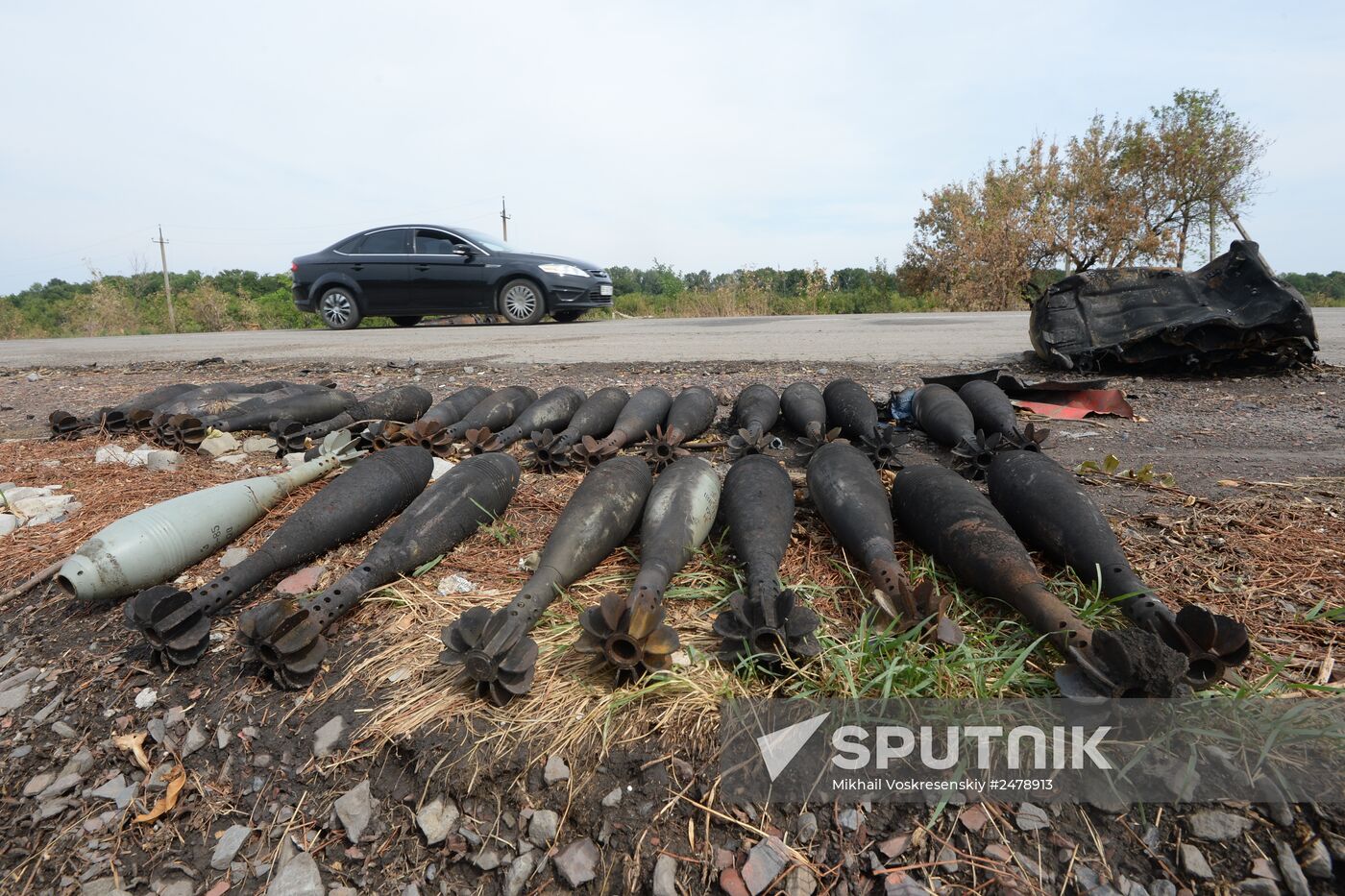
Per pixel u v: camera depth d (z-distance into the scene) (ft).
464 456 15.42
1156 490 12.80
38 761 8.45
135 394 24.82
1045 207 101.76
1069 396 18.79
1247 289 21.97
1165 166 102.78
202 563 11.26
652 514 10.32
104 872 7.47
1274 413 18.29
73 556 9.70
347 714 8.16
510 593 9.98
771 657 7.62
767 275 113.29
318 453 14.75
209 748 8.19
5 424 20.89
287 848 7.35
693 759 7.23
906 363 26.27
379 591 10.03
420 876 7.02
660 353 30.40
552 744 7.46
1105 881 6.11
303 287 49.01
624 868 6.67
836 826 6.68
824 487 11.03
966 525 9.46
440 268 47.57
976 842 6.46
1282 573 9.67
